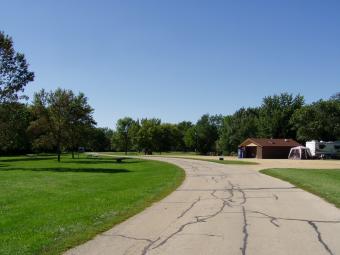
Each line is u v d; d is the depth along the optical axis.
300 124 91.75
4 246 8.70
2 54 46.53
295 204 14.63
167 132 132.12
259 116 112.62
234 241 9.11
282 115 104.56
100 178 30.17
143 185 23.42
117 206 14.47
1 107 46.97
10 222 11.83
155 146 127.19
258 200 15.81
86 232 10.03
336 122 89.06
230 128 112.06
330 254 8.02
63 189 21.97
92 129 73.12
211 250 8.36
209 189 20.17
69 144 67.94
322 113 89.38
